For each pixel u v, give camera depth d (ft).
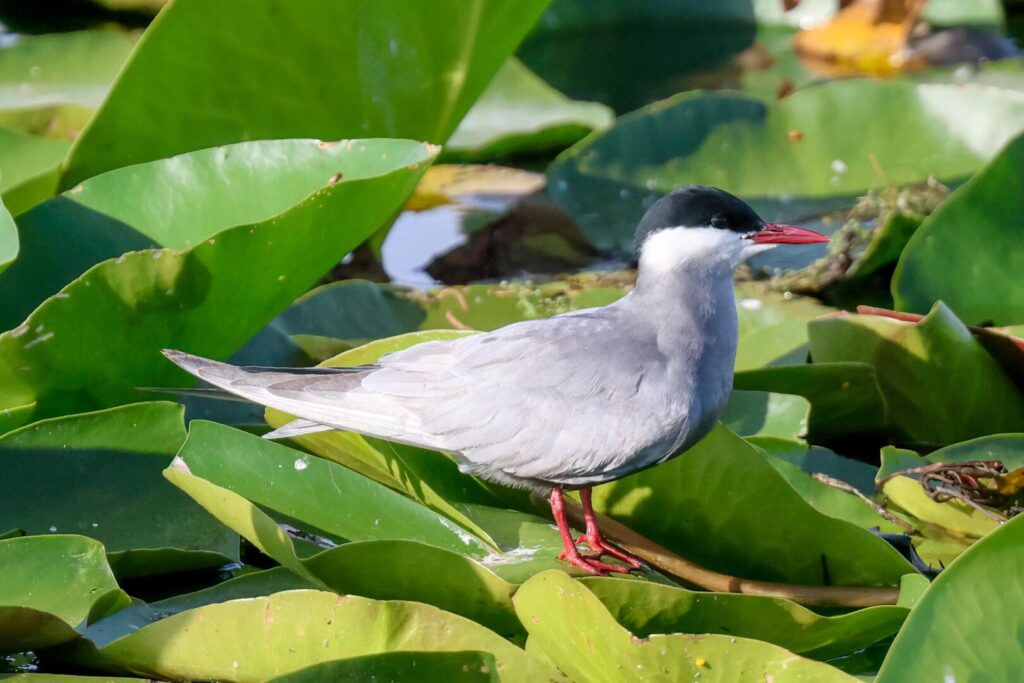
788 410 36.32
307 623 25.07
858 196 49.34
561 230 48.24
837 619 25.66
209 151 36.42
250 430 34.42
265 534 26.63
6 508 29.50
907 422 37.29
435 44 41.32
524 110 54.13
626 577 27.50
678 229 30.73
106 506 30.04
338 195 32.40
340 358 33.47
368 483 29.32
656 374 30.14
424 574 26.53
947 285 39.78
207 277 32.45
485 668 24.75
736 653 23.50
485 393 30.27
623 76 61.00
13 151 42.68
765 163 50.80
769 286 44.09
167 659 25.84
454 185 51.67
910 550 31.89
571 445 29.86
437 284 45.06
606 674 24.94
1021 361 36.06
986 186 39.63
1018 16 63.52
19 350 31.32
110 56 55.77
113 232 35.86
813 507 29.01
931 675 22.68
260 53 38.93
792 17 64.90
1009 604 23.32
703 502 30.50
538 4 41.93
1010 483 31.48
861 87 50.96
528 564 28.99
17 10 62.69
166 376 34.35
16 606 24.53
